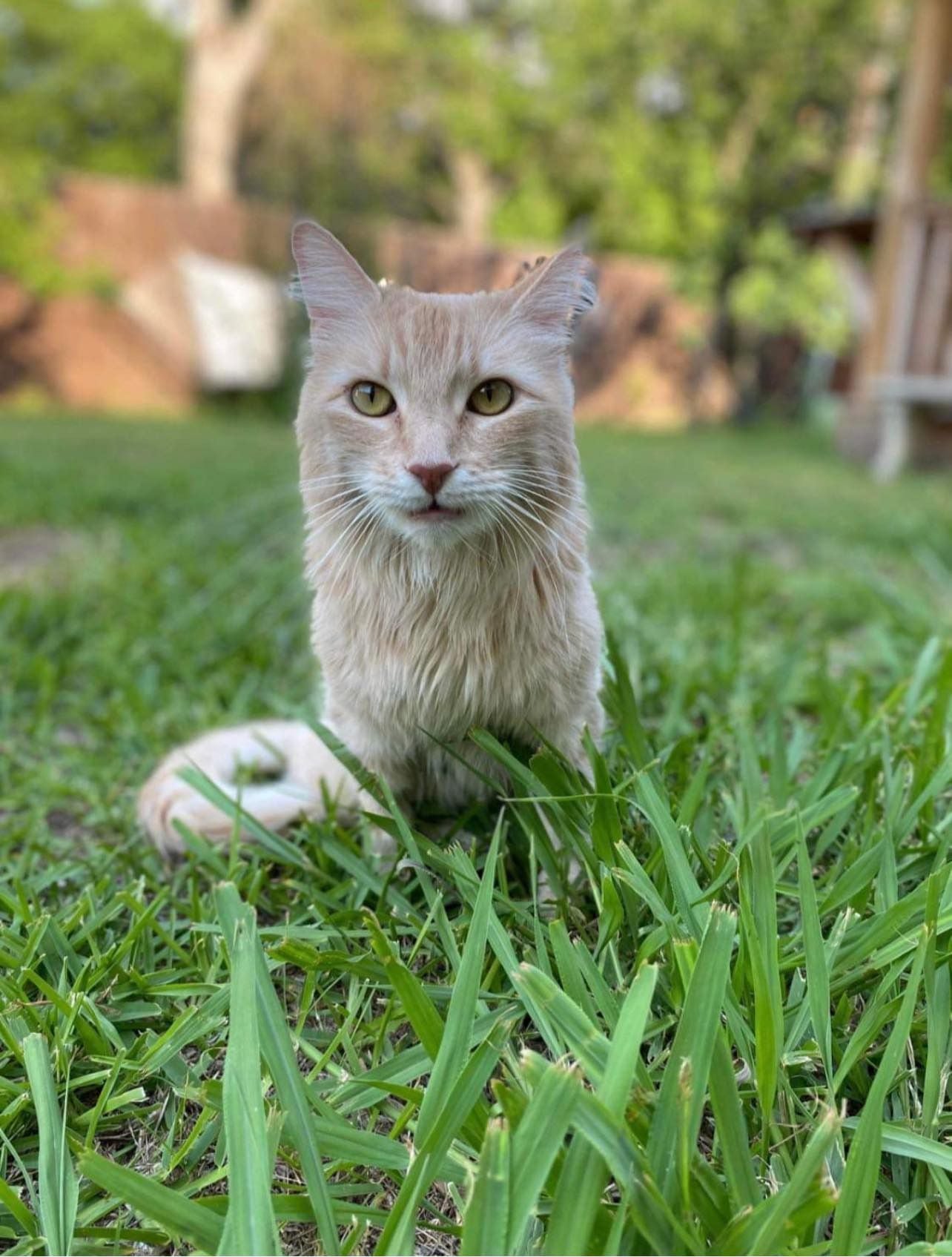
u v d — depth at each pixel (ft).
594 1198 0.66
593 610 1.21
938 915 0.92
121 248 8.11
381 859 1.22
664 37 9.36
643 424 10.31
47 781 1.47
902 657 1.95
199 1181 0.77
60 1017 0.95
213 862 1.18
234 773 1.47
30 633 2.12
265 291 8.54
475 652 1.11
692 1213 0.69
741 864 0.95
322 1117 0.80
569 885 1.12
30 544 3.15
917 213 5.30
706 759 1.28
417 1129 0.74
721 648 1.97
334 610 1.16
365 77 10.43
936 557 2.95
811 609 2.41
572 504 1.16
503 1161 0.66
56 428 6.19
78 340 8.00
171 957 1.07
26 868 1.24
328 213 9.81
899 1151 0.75
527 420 1.11
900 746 1.35
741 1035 0.85
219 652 2.05
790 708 1.71
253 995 0.80
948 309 5.42
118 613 2.29
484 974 0.99
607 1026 0.86
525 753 1.20
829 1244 0.69
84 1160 0.70
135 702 1.73
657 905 0.95
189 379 8.43
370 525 1.11
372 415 1.13
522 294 1.14
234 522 3.28
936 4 5.46
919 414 5.76
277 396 8.66
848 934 0.96
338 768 1.32
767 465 6.02
